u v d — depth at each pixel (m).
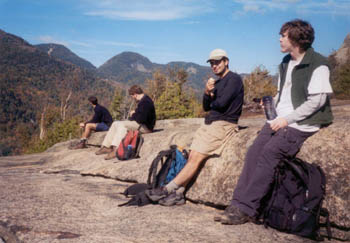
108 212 3.53
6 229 2.78
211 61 3.93
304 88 2.95
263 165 2.90
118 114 64.12
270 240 2.56
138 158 6.41
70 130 58.69
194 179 4.11
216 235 2.64
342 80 20.39
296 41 2.95
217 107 3.95
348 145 2.98
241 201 2.96
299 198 2.65
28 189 4.78
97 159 7.27
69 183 5.39
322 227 2.81
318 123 3.07
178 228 2.84
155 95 51.34
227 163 3.89
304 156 3.12
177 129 7.82
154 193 3.74
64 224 2.96
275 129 2.91
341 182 2.81
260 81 31.58
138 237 2.57
